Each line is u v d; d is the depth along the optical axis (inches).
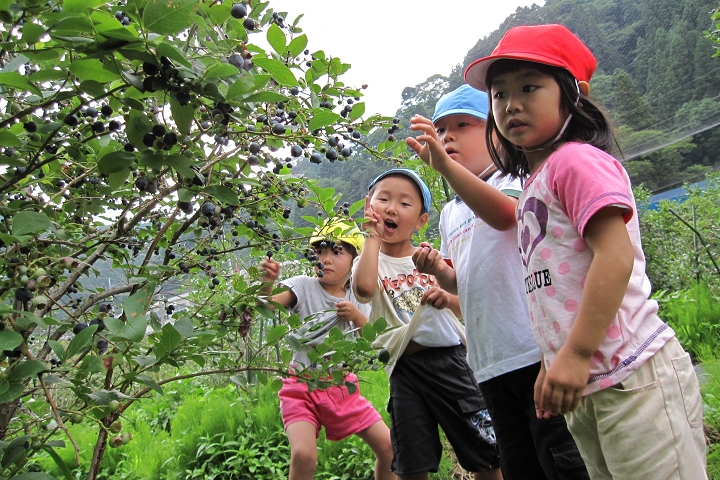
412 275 105.7
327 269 107.4
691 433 53.1
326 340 64.3
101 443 54.4
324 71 54.6
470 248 82.4
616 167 58.3
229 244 73.7
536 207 61.7
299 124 55.6
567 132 64.2
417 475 91.3
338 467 129.7
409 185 105.1
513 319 75.5
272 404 165.2
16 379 39.4
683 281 262.8
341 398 106.0
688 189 313.6
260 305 61.7
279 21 60.9
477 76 71.8
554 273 58.1
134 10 36.2
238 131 51.3
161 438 168.9
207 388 239.0
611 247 52.7
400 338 94.8
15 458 43.2
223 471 137.3
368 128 62.8
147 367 48.9
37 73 38.6
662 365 54.4
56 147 56.1
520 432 76.7
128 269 62.1
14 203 53.1
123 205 73.0
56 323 44.4
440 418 94.9
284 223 70.6
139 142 45.6
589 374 53.4
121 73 38.7
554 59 61.8
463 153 88.8
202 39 44.6
